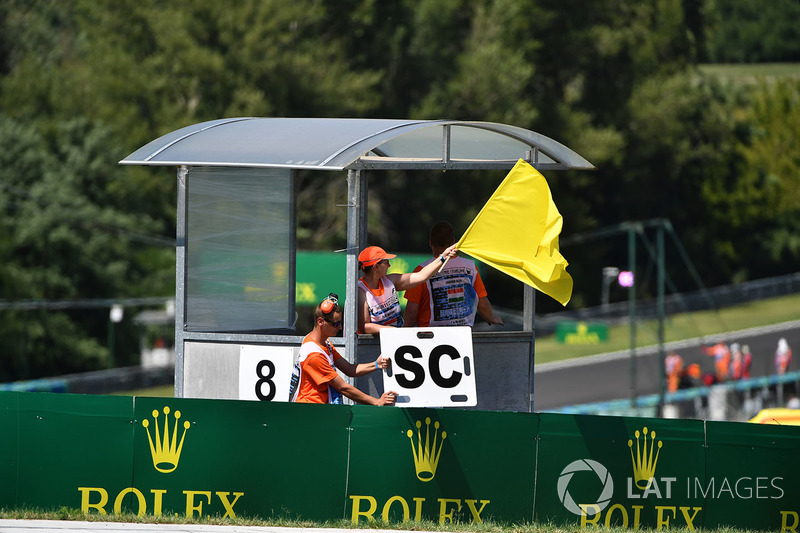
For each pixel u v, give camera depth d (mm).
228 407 34906
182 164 37375
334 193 186000
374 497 35375
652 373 175375
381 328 35219
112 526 33156
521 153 42250
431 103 180625
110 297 174250
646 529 37656
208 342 40031
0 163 175125
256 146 37500
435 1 189125
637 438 37594
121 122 176500
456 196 197750
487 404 40344
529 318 41625
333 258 104875
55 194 171250
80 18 191625
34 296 166500
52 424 34500
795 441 38969
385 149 43469
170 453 34781
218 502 34875
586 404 154750
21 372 166250
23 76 193000
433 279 38594
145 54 181125
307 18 175875
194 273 41188
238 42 170125
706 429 38344
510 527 36000
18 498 34406
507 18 197250
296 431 35031
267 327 42906
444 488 35781
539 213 36375
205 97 172250
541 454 36562
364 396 34938
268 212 42562
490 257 36312
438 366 35312
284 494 35062
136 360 175750
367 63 186625
